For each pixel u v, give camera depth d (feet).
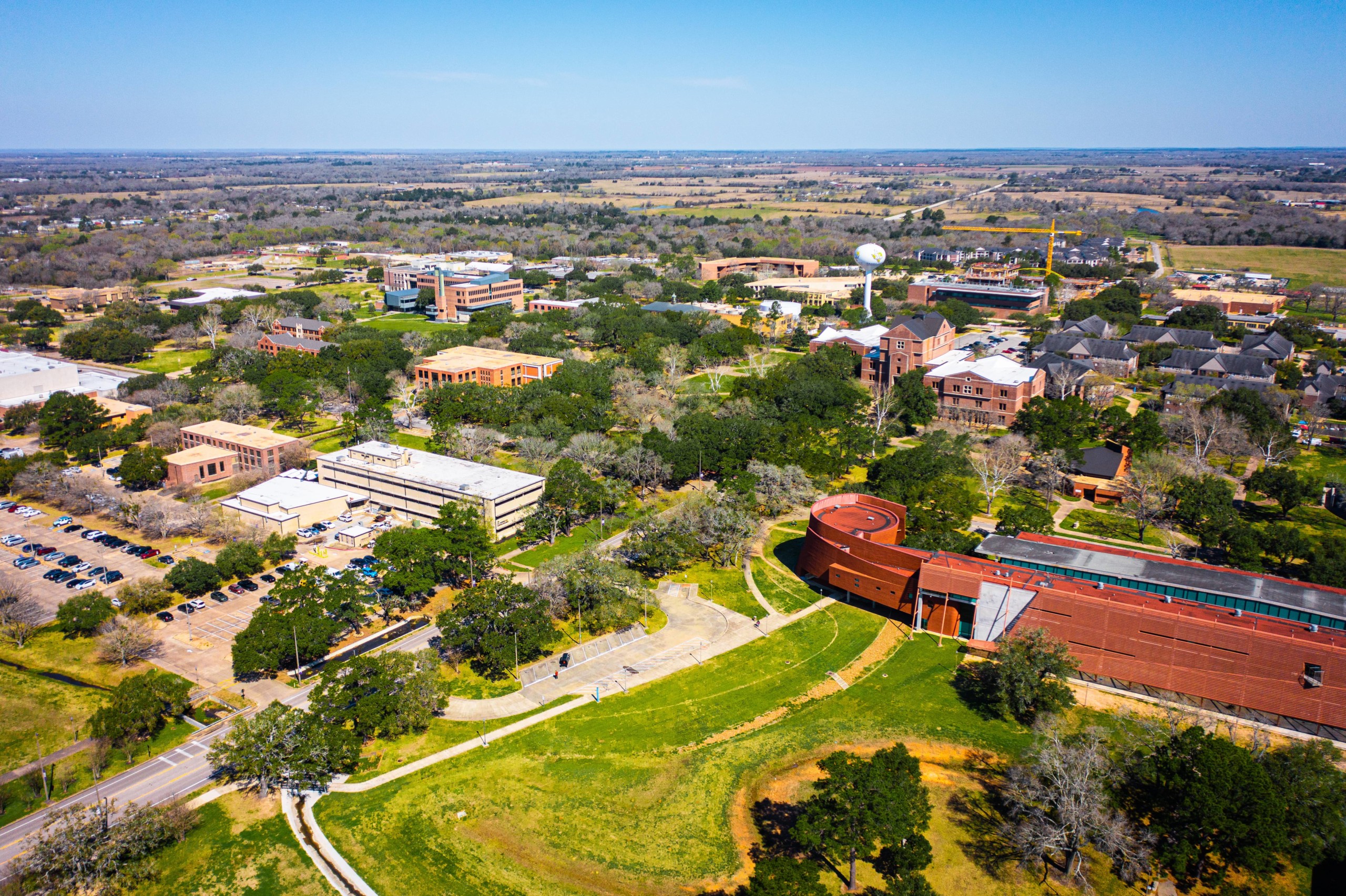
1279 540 619.26
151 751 447.83
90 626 545.44
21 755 443.73
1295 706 444.14
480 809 403.75
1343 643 436.76
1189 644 465.88
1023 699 453.58
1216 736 421.18
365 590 593.83
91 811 375.25
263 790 413.39
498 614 517.14
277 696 492.54
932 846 381.19
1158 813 379.76
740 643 544.62
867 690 491.72
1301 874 366.22
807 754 441.27
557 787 417.90
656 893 357.82
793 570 644.27
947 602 540.11
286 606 534.37
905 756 385.91
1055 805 384.47
